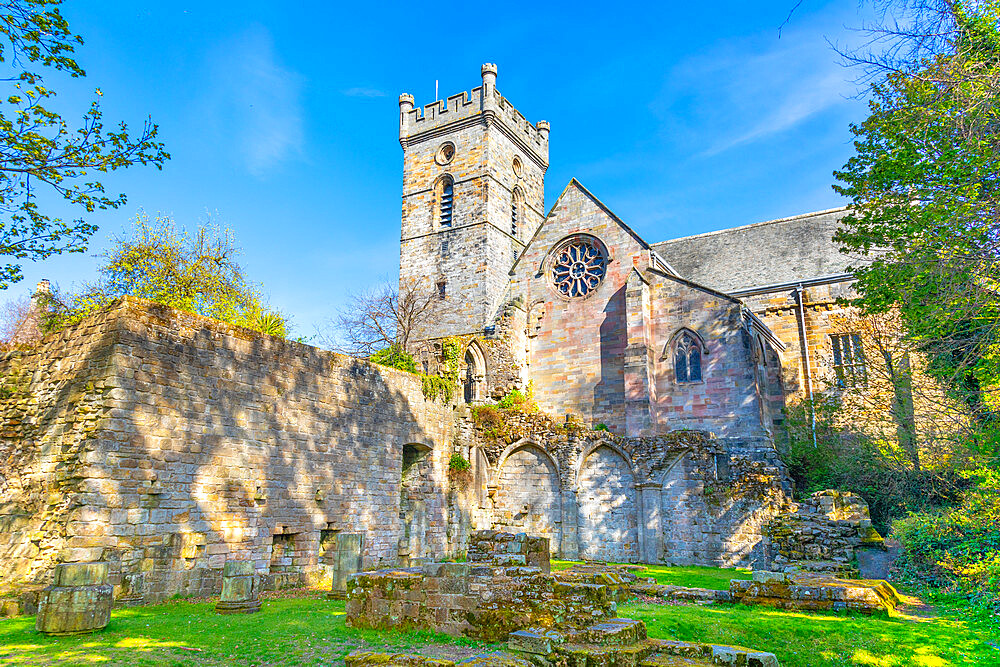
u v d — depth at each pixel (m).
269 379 23.38
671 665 9.91
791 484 31.97
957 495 22.84
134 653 10.83
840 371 37.81
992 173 16.14
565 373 39.16
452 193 56.47
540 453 34.34
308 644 11.55
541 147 64.31
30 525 18.42
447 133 57.38
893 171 20.69
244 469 21.98
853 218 22.89
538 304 40.91
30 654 10.69
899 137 20.25
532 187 62.03
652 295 36.75
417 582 12.70
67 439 18.64
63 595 12.31
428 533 30.22
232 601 15.50
